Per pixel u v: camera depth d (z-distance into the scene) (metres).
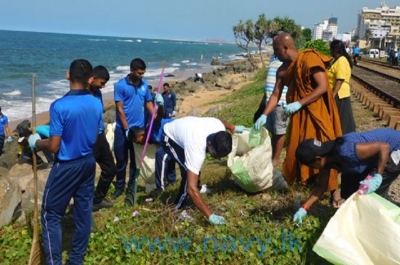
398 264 3.55
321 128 5.34
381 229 3.67
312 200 4.78
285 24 45.00
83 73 4.16
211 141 4.59
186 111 23.08
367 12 167.12
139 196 6.27
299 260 4.25
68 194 4.16
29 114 22.42
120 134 6.50
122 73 48.75
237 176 5.80
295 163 5.69
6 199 5.34
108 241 4.72
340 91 6.79
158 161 6.28
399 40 113.62
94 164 4.29
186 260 4.39
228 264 4.28
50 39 173.38
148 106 6.83
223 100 25.27
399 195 6.08
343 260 3.67
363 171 4.36
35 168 4.37
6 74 40.69
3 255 4.58
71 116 4.02
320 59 5.34
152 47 155.88
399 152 4.32
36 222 4.36
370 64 47.75
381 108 12.83
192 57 99.69
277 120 6.75
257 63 60.88
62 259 4.52
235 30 51.66
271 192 5.91
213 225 4.86
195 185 4.70
